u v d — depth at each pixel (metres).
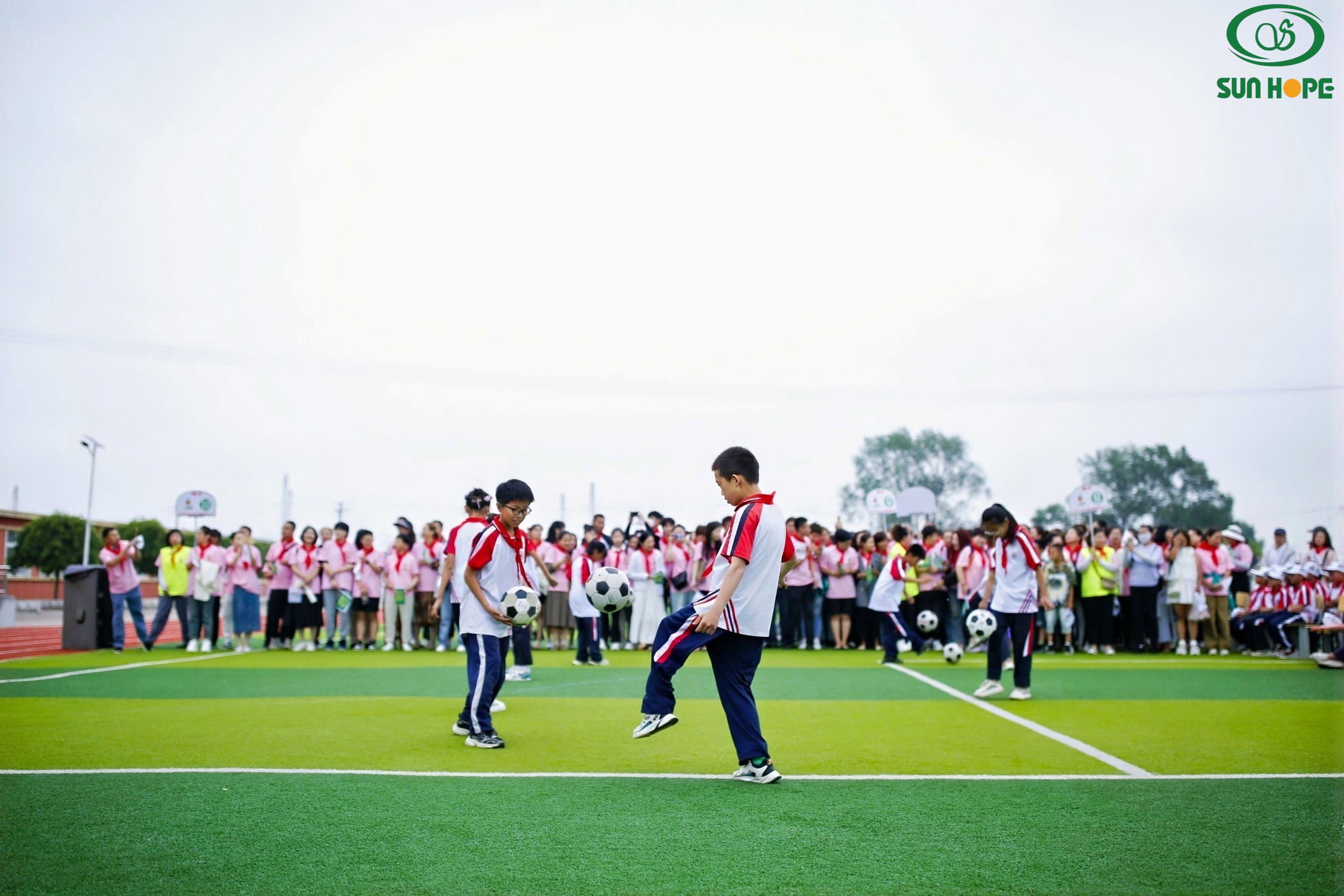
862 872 3.93
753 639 5.59
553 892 3.68
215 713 8.33
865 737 7.19
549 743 6.86
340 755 6.34
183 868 3.94
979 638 9.80
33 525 44.97
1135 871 3.96
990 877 3.88
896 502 23.72
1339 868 4.00
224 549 16.42
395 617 16.31
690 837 4.39
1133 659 14.70
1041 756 6.44
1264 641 15.33
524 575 6.97
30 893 3.64
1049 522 71.50
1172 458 67.75
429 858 4.08
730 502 5.62
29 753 6.36
